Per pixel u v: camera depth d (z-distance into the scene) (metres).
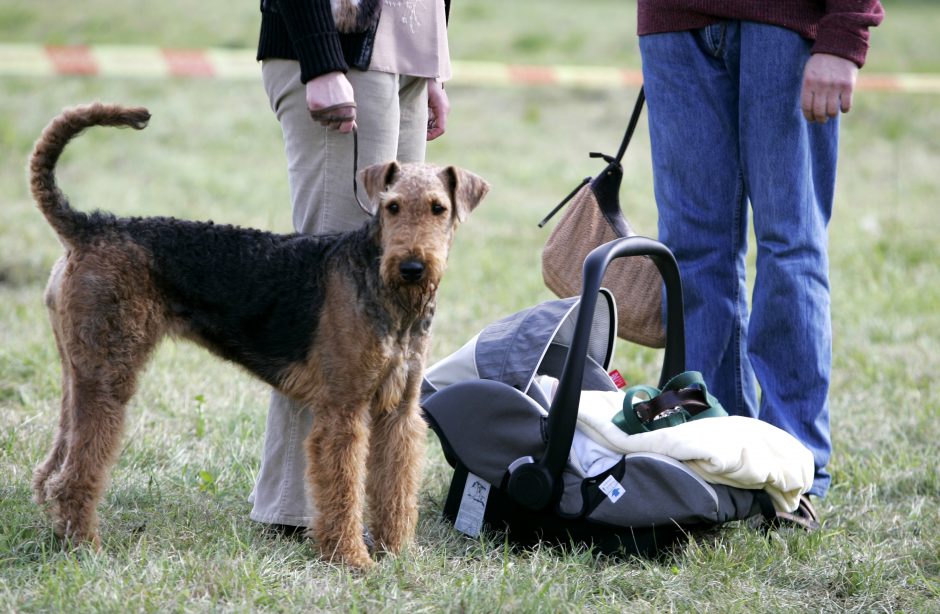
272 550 6.30
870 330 12.08
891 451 8.59
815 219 7.35
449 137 23.22
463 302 12.61
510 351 7.01
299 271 6.32
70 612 5.21
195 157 20.27
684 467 6.18
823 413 7.36
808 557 6.54
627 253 6.45
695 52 7.47
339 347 6.09
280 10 6.15
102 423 6.09
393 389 6.24
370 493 6.55
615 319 7.18
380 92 6.51
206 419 8.76
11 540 6.08
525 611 5.44
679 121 7.53
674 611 5.70
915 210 18.47
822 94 6.86
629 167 21.23
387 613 5.39
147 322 6.16
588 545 6.44
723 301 7.62
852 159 22.48
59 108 22.88
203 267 6.26
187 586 5.58
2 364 9.66
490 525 6.82
